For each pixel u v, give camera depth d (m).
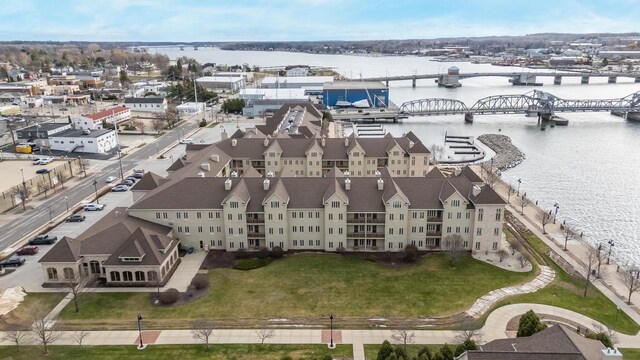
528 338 60.91
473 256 99.25
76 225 116.69
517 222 121.25
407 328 74.38
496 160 188.62
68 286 86.88
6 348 69.69
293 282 88.75
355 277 90.56
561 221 131.25
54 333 73.00
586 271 95.19
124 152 188.50
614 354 53.22
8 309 79.50
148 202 100.88
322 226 101.25
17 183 139.12
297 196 101.44
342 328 74.69
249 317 77.69
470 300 82.50
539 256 101.12
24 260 97.06
